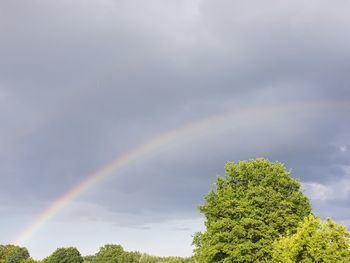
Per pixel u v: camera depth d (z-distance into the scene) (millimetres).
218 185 56844
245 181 56312
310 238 36969
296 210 52562
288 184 54094
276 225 49562
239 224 50156
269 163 56031
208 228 54188
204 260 53562
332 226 37438
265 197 51656
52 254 171625
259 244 48219
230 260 49094
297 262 37750
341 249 36562
